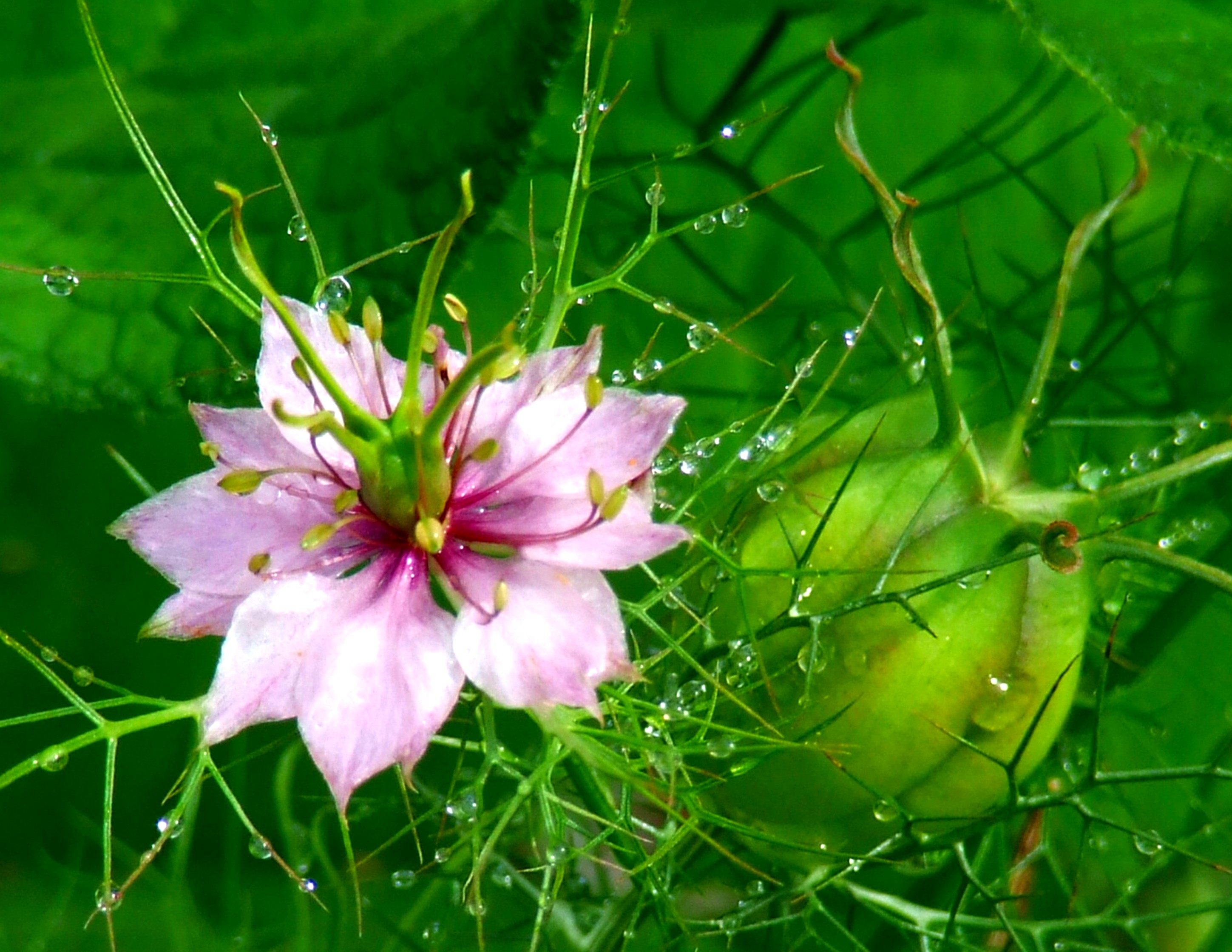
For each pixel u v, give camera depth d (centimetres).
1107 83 28
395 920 31
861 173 25
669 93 32
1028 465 27
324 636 24
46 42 32
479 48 29
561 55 28
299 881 25
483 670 24
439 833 26
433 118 29
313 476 24
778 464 26
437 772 30
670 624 27
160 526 24
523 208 33
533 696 23
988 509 26
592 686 23
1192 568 26
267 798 33
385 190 29
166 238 30
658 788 25
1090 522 26
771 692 25
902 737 26
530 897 30
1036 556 26
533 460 24
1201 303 33
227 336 29
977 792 26
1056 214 32
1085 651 29
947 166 32
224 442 24
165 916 31
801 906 29
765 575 26
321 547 24
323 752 23
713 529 27
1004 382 29
